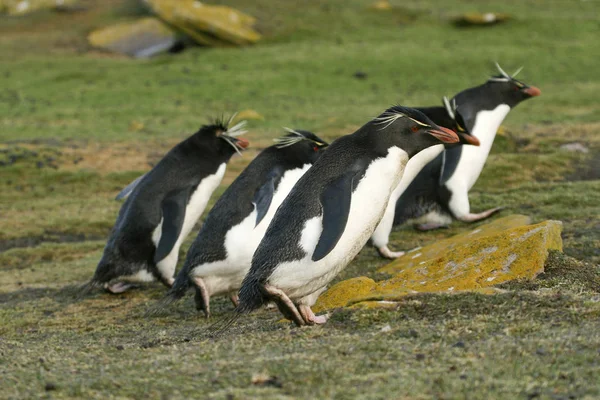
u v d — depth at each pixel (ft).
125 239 43.86
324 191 28.48
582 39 161.48
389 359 23.25
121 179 79.41
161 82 136.87
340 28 173.78
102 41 168.66
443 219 52.34
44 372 24.39
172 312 39.63
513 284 31.99
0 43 172.04
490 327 25.90
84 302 43.75
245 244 37.29
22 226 65.46
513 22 173.27
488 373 21.49
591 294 29.99
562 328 25.39
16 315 40.55
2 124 109.70
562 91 123.65
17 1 198.18
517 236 35.14
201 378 22.53
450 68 142.10
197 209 44.96
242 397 20.66
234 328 31.96
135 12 185.47
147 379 22.74
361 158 29.27
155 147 92.73
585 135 87.25
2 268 55.36
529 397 19.76
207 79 138.00
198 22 162.81
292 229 28.48
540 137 85.35
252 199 37.65
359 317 28.55
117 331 35.09
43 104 123.85
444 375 21.43
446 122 46.03
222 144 44.62
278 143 40.40
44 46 169.37
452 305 28.63
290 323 30.63
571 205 55.16
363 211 28.89
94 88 134.10
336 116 108.47
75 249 58.59
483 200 59.00
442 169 49.96
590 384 20.35
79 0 198.08
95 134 101.55
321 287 29.99
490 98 52.49
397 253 46.21
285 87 132.16
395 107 30.37
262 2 189.06
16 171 81.41
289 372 22.43
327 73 140.56
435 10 186.50
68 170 82.23
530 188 62.69
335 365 22.82
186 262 38.45
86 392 21.81
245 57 153.38
